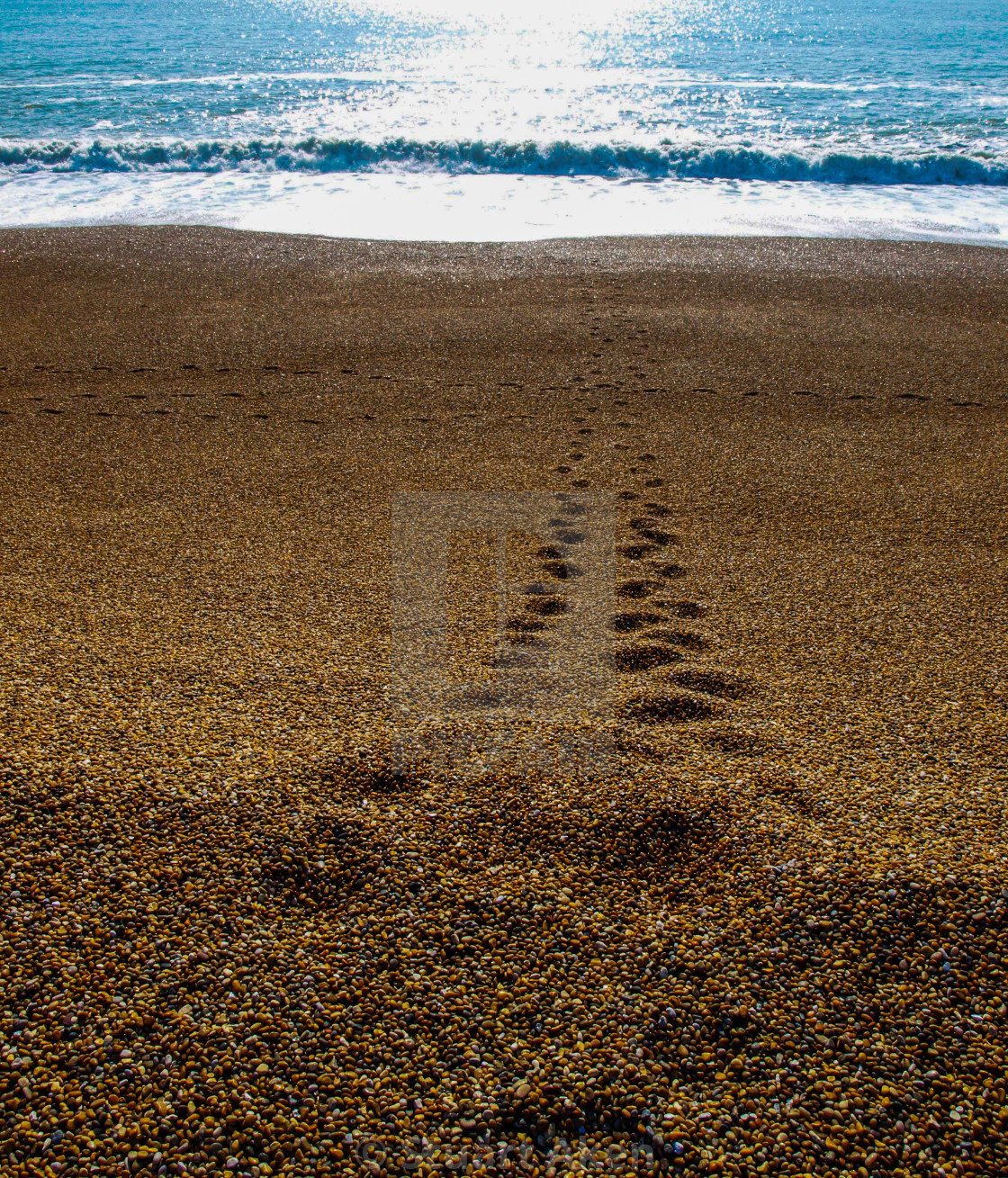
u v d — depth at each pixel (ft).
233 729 8.34
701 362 21.52
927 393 19.61
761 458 16.28
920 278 28.58
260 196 40.04
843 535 13.34
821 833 7.29
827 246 32.32
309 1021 5.82
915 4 162.50
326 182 42.73
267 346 22.27
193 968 6.13
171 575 11.70
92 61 82.79
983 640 10.43
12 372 20.49
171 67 79.71
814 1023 5.89
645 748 8.25
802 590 11.67
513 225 35.35
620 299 26.35
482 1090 5.47
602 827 7.32
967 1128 5.33
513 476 15.38
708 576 12.06
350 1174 5.04
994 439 17.20
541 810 7.47
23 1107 5.31
